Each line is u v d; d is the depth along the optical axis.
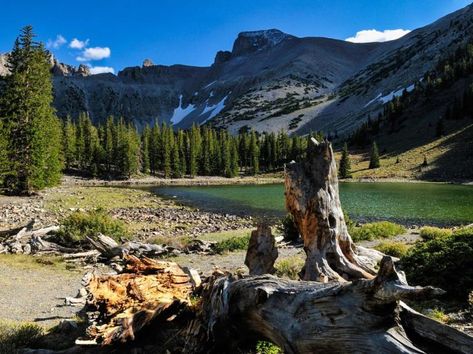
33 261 20.50
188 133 155.38
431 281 10.80
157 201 60.16
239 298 6.43
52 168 65.12
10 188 57.16
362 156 144.12
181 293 9.07
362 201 58.72
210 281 8.16
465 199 59.69
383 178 107.25
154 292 8.96
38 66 59.16
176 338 7.65
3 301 13.53
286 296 5.62
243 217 42.94
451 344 4.10
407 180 101.94
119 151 116.62
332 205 8.95
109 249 21.41
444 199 60.03
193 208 51.72
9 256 21.31
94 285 9.21
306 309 5.19
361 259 9.26
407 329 4.43
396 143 146.50
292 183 9.12
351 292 4.71
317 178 8.99
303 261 16.20
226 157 134.25
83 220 24.66
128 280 9.45
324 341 4.80
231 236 28.70
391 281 4.23
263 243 9.58
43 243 22.97
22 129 57.19
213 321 6.76
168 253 22.59
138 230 32.44
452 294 10.56
